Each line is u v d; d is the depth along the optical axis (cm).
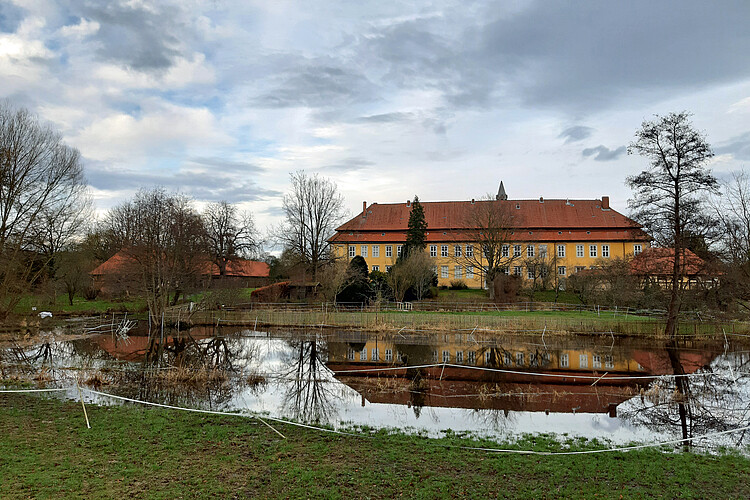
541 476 1095
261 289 5375
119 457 1148
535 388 2088
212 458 1162
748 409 1770
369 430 1441
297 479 1048
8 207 3359
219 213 5944
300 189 5828
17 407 1588
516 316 4053
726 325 3603
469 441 1338
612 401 1870
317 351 3152
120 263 4897
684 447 1331
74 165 3828
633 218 3622
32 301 4678
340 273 4831
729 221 3928
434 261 6550
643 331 3638
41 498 909
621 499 986
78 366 2417
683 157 3419
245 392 1948
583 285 5044
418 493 993
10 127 3444
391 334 3878
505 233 5819
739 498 999
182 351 3078
